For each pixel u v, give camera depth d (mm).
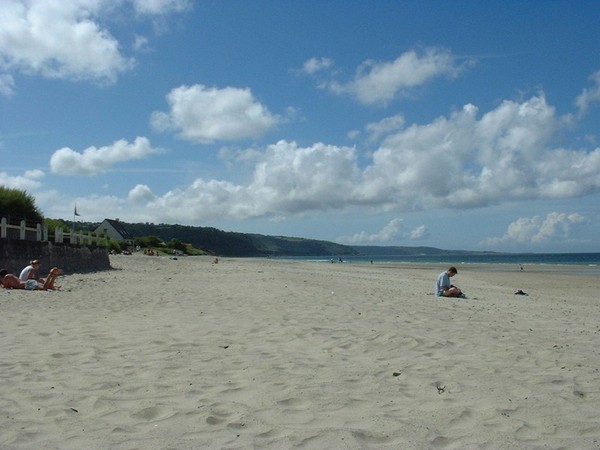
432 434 4590
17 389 5727
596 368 6820
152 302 13734
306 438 4477
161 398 5500
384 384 6070
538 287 28531
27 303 12953
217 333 9125
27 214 27500
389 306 13203
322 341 8500
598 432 4699
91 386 5871
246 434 4586
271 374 6426
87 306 12750
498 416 5031
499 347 8070
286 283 20922
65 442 4367
